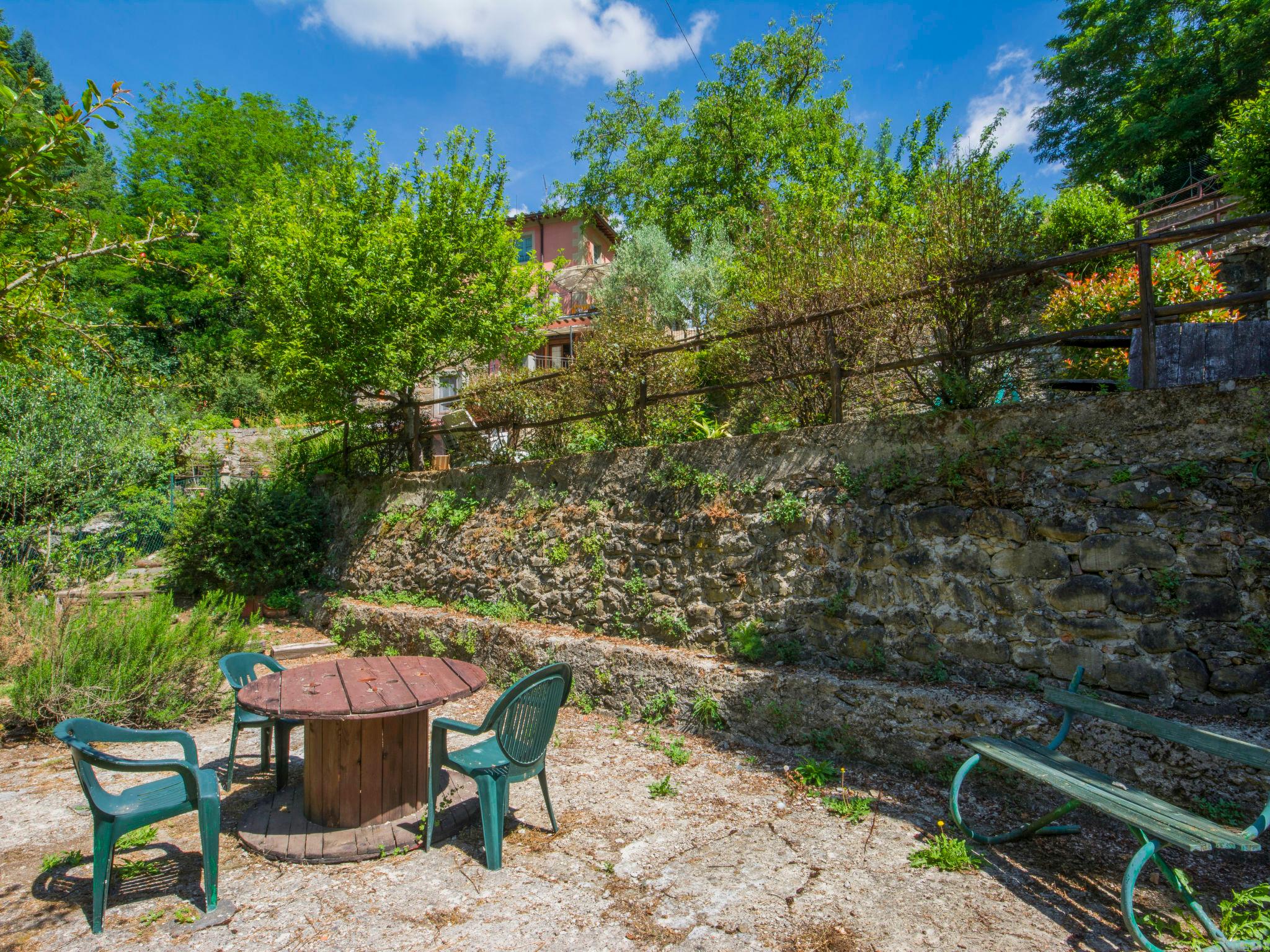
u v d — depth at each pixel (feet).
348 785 11.56
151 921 9.20
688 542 18.65
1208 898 9.01
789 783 13.33
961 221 15.55
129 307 68.64
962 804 11.98
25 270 11.99
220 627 22.13
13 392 29.71
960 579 14.33
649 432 22.43
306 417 36.35
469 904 9.55
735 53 67.62
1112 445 12.94
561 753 15.52
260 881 10.29
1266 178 27.94
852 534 15.84
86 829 12.37
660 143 70.08
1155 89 69.26
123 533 33.40
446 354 27.86
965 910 8.95
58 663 17.53
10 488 29.53
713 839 11.32
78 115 10.59
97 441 32.12
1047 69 79.56
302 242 25.31
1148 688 11.94
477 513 25.62
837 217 22.39
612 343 24.23
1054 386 15.48
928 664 14.52
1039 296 15.75
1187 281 18.69
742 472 18.17
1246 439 11.59
